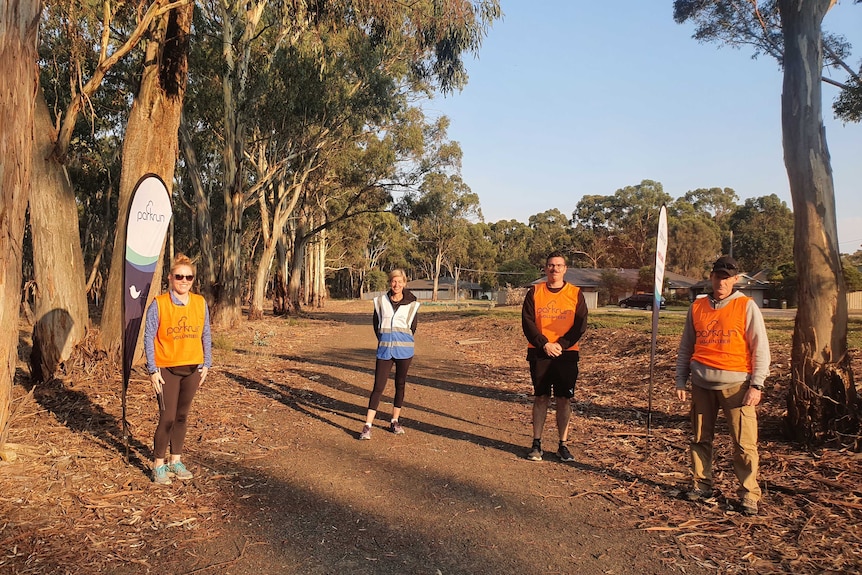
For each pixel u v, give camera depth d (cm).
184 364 500
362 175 3183
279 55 2041
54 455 539
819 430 575
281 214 3014
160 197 619
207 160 3098
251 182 3372
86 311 892
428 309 4816
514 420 787
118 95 1895
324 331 2427
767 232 7488
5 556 363
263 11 2083
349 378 1132
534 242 9894
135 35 870
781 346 1111
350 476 542
